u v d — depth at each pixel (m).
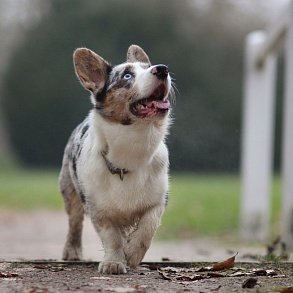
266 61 15.58
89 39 51.00
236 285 6.78
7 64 52.88
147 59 8.68
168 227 17.72
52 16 52.12
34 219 21.14
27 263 8.50
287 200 12.30
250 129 15.78
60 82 51.03
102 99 7.69
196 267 8.25
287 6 12.71
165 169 7.87
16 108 52.22
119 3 51.12
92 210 7.84
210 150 45.88
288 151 12.38
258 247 13.09
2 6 52.41
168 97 7.76
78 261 8.80
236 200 26.06
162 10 51.25
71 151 8.69
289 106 12.38
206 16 52.16
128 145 7.54
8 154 52.44
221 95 49.19
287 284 6.85
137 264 7.73
